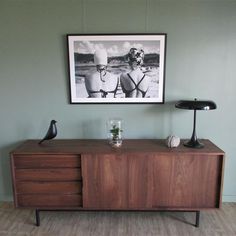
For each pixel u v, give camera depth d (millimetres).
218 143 2475
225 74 2346
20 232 2088
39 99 2432
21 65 2371
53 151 2045
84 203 2104
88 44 2307
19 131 2488
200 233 2061
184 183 2062
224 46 2301
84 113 2449
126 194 2088
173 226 2156
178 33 2295
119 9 2270
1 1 2266
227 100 2391
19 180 2100
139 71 2344
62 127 2479
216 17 2262
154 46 2299
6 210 2434
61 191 2111
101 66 2342
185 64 2342
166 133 2471
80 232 2080
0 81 2400
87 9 2273
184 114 2430
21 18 2295
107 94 2395
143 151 2014
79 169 2068
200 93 2387
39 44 2334
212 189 2070
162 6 2262
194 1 2246
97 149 2086
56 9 2279
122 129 2436
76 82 2377
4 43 2336
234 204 2516
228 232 2072
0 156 2529
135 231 2086
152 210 2131
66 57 2350
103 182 2064
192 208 2102
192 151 2010
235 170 2514
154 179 2059
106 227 2145
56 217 2305
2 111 2453
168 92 2395
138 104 2416
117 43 2303
